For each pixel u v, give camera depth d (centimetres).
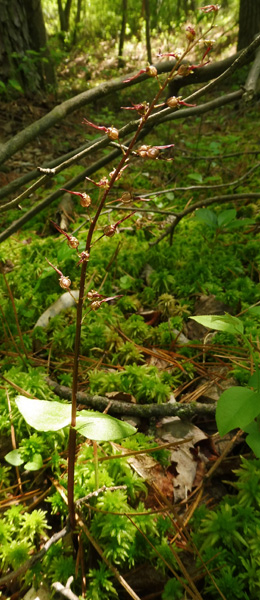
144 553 149
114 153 306
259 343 229
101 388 212
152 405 198
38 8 824
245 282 287
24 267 320
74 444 129
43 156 595
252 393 146
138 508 158
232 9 1465
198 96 170
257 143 561
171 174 504
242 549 145
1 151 245
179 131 672
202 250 328
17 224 284
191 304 283
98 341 248
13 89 758
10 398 203
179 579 136
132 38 1761
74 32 1628
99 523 151
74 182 306
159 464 177
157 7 1792
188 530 158
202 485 170
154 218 394
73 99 265
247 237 349
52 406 130
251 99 214
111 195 441
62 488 167
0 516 165
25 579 147
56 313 271
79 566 148
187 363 231
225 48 1362
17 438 189
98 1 1870
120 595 143
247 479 161
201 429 197
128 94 954
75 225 379
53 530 162
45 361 240
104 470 167
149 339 255
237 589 135
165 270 301
